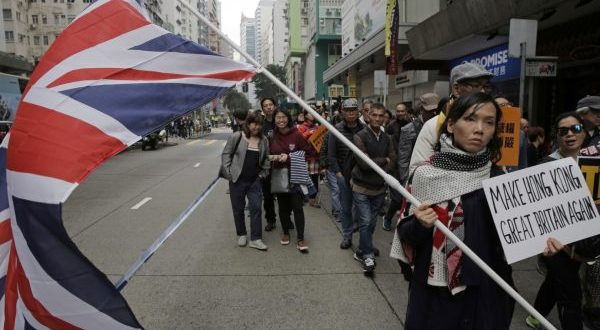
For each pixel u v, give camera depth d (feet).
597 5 28.12
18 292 6.91
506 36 35.63
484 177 6.82
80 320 6.86
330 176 23.88
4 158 7.30
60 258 6.71
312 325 11.73
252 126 17.74
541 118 39.11
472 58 39.91
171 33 7.48
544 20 31.60
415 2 59.52
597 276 9.78
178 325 11.72
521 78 17.01
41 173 6.64
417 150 8.77
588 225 7.28
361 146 15.20
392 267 16.11
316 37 188.96
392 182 6.98
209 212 25.66
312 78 204.33
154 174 43.86
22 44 198.29
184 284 14.47
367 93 106.22
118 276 15.21
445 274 6.77
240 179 18.19
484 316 6.80
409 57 51.37
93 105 6.97
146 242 19.33
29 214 6.67
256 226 18.31
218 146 90.22
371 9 82.17
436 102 15.96
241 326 11.67
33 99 6.88
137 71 7.29
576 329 9.31
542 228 6.97
